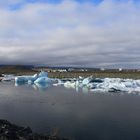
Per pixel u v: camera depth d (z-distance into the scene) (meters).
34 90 56.53
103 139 19.27
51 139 17.78
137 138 19.53
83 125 23.52
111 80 67.94
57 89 59.97
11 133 16.30
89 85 63.59
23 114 27.92
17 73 141.38
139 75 100.75
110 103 36.69
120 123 24.34
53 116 27.03
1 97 42.66
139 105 34.88
